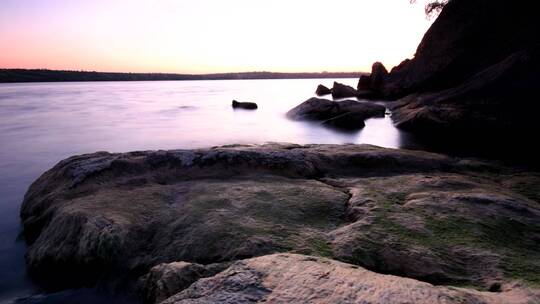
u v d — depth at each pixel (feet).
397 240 30.09
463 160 60.49
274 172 50.52
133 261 34.12
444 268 26.76
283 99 323.78
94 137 127.75
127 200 42.06
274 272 21.13
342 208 38.60
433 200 38.29
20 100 294.46
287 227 34.30
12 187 72.28
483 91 121.70
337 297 18.29
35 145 114.42
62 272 36.24
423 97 153.99
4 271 38.78
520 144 100.17
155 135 131.34
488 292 22.06
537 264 26.78
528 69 112.06
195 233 34.47
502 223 33.32
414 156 57.82
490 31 143.84
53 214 42.75
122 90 531.50
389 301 17.74
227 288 19.77
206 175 49.70
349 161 55.26
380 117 162.40
